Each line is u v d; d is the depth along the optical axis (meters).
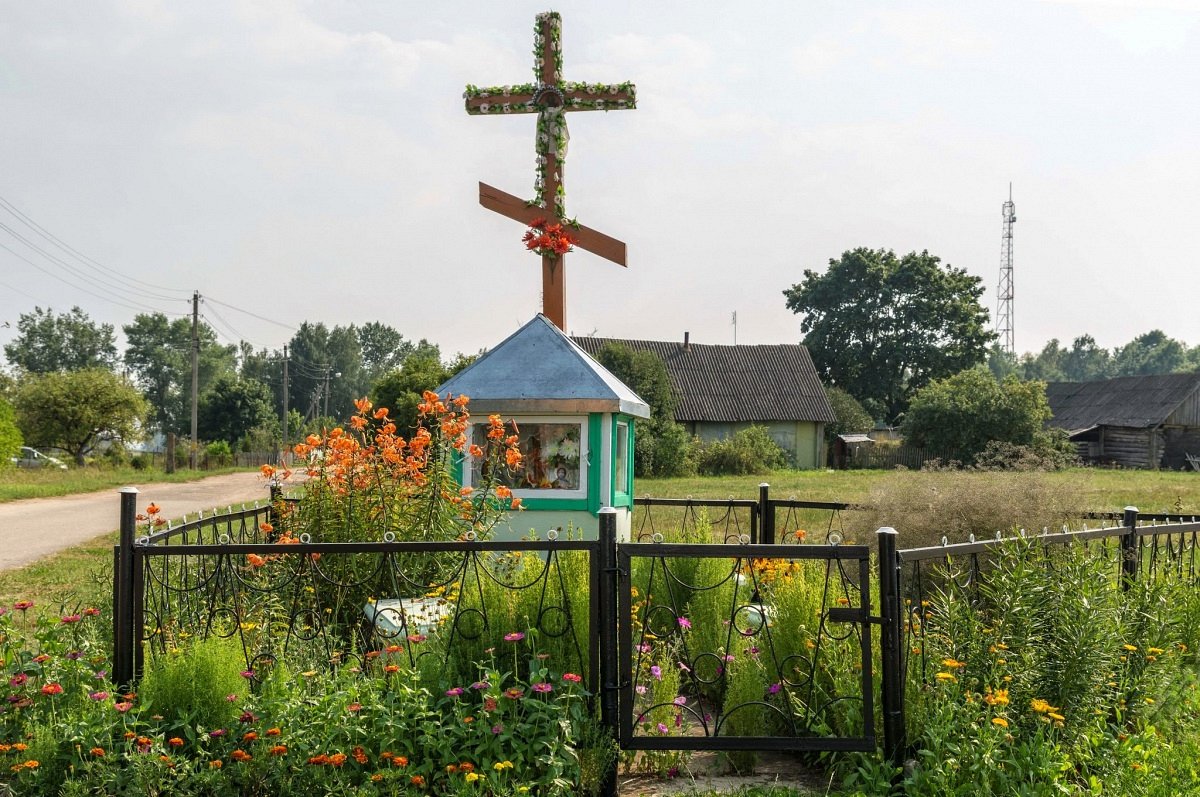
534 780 4.05
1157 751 4.46
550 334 8.15
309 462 6.70
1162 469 45.91
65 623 4.72
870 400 60.22
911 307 58.50
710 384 47.84
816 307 61.59
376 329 120.94
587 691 4.43
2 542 15.12
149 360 101.19
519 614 4.77
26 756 3.93
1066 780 4.27
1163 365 119.31
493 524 7.16
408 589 6.36
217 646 4.39
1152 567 6.37
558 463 7.79
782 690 4.73
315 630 5.34
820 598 5.26
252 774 3.89
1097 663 4.75
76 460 46.25
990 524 7.58
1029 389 39.06
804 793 4.32
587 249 9.09
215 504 23.92
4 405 35.50
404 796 3.88
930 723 4.39
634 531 13.12
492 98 9.08
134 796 3.75
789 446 47.75
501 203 9.12
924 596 7.36
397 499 6.63
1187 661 6.13
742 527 14.21
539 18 9.08
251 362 111.50
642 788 4.43
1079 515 7.86
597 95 9.02
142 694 4.26
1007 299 76.12
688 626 5.29
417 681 4.36
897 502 7.94
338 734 4.08
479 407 7.69
